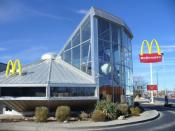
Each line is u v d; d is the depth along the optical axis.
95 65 36.28
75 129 23.75
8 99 32.22
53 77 34.41
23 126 24.33
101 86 36.50
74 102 33.81
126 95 42.78
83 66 38.16
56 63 40.81
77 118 30.39
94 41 36.81
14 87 32.88
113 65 39.56
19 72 35.78
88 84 34.97
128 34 47.03
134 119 30.50
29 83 32.31
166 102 60.91
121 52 41.84
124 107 33.78
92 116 29.08
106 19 39.00
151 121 30.16
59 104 32.91
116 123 26.67
